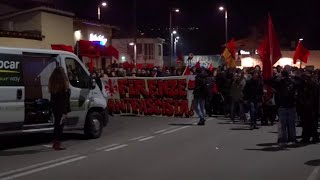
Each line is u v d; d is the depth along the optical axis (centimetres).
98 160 1092
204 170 982
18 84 1239
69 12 3347
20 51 1255
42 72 1347
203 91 1822
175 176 925
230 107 2002
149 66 3112
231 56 2705
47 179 898
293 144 1343
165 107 2198
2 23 3244
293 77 1503
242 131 1633
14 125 1232
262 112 1828
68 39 3366
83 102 1424
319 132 1581
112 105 2298
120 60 5766
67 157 1133
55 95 1244
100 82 2072
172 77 2181
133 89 2253
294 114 1344
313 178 913
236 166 1026
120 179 899
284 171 977
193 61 5462
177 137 1477
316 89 1377
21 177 914
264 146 1303
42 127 1301
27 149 1258
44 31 3145
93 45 2819
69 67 1410
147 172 961
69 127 1386
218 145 1316
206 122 1928
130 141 1395
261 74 1825
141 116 2220
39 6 3158
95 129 1463
